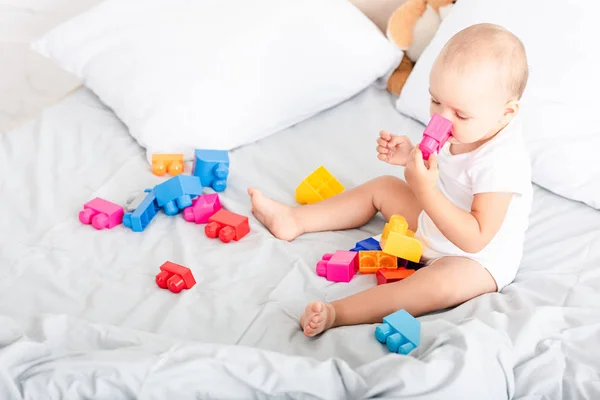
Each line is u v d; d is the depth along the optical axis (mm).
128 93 1606
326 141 1657
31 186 1445
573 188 1425
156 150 1540
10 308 1137
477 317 1078
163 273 1202
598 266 1267
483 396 929
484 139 1191
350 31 1740
